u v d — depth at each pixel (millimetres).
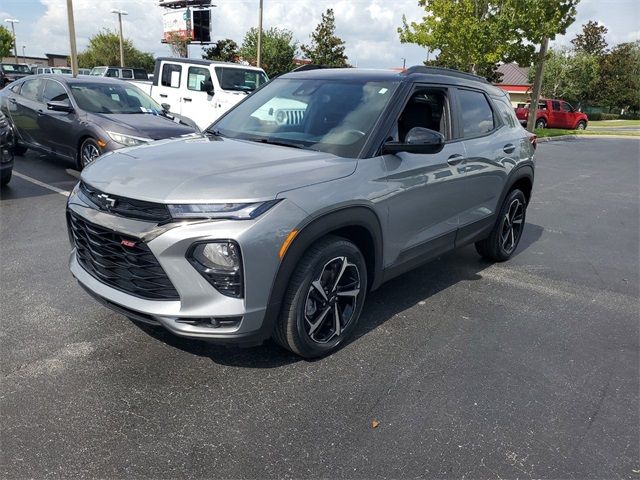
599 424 2904
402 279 4969
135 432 2605
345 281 3395
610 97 59406
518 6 18234
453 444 2662
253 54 34938
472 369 3398
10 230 5598
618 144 22719
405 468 2475
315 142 3635
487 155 4645
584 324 4219
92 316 3752
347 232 3391
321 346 3299
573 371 3465
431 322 4062
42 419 2656
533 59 20219
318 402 2934
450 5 18672
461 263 5574
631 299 4828
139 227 2775
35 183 7805
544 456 2619
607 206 9266
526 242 6629
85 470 2350
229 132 4074
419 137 3422
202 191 2760
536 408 3016
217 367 3207
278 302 2926
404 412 2895
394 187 3555
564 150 19094
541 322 4203
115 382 2996
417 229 3949
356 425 2762
